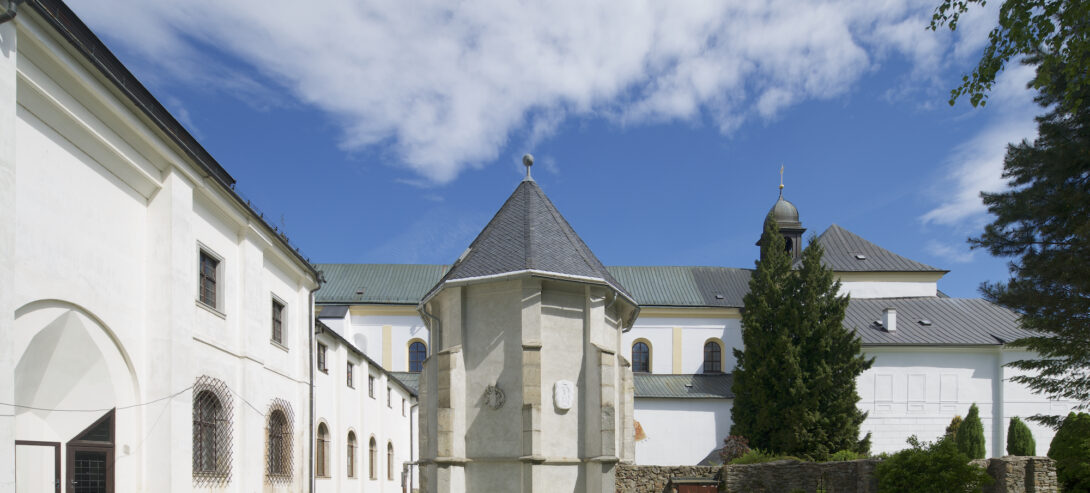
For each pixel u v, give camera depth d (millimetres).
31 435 12250
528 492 13758
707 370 47750
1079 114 22109
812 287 36656
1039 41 10492
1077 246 22141
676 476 27750
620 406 16297
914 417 41062
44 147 11195
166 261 14320
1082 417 22047
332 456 26344
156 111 14414
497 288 15039
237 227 18219
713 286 51156
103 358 12977
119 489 13383
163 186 14484
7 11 9617
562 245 15758
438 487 14336
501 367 14688
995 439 40969
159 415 13984
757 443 35812
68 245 11781
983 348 41844
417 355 48969
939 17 10641
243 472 17750
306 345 23078
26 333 11047
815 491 25562
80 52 11195
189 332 14883
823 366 34938
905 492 21250
